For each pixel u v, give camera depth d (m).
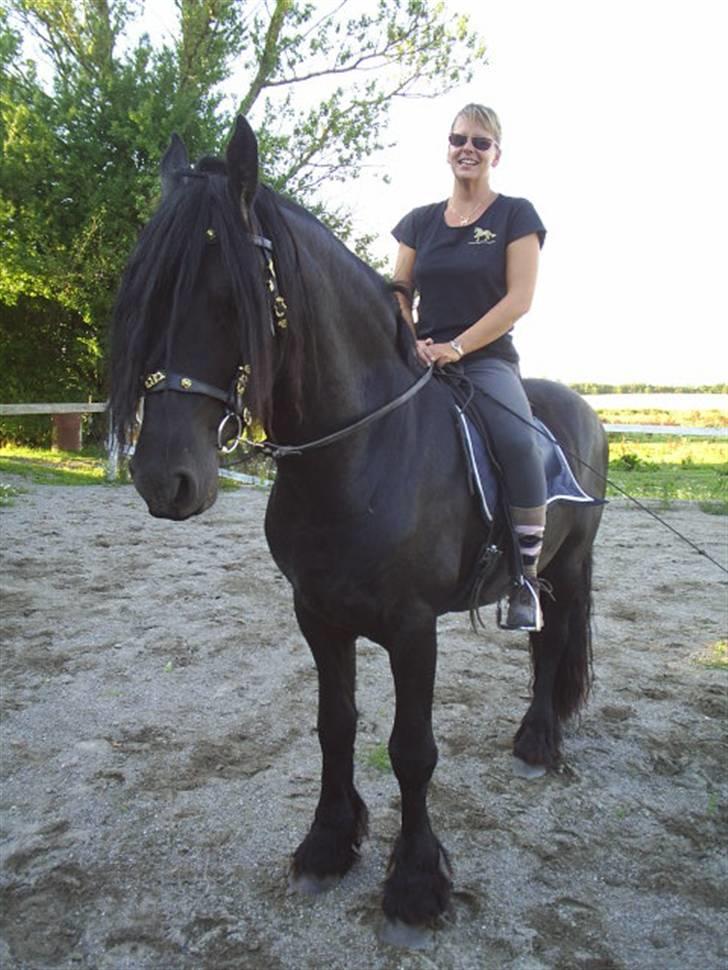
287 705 3.75
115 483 10.38
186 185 1.81
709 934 2.27
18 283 12.63
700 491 11.48
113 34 13.20
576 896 2.42
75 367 14.97
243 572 6.07
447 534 2.29
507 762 3.23
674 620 5.24
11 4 12.95
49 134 11.98
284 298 1.85
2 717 3.56
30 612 4.98
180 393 1.71
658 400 27.45
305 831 2.73
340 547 2.12
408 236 2.88
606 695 3.96
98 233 12.30
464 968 2.13
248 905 2.36
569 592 3.28
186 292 1.70
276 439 2.09
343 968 2.12
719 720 3.67
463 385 2.57
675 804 2.95
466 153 2.65
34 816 2.79
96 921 2.28
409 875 2.28
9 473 10.63
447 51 14.41
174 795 2.93
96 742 3.34
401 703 2.26
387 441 2.19
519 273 2.59
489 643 4.71
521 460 2.50
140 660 4.27
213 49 13.43
